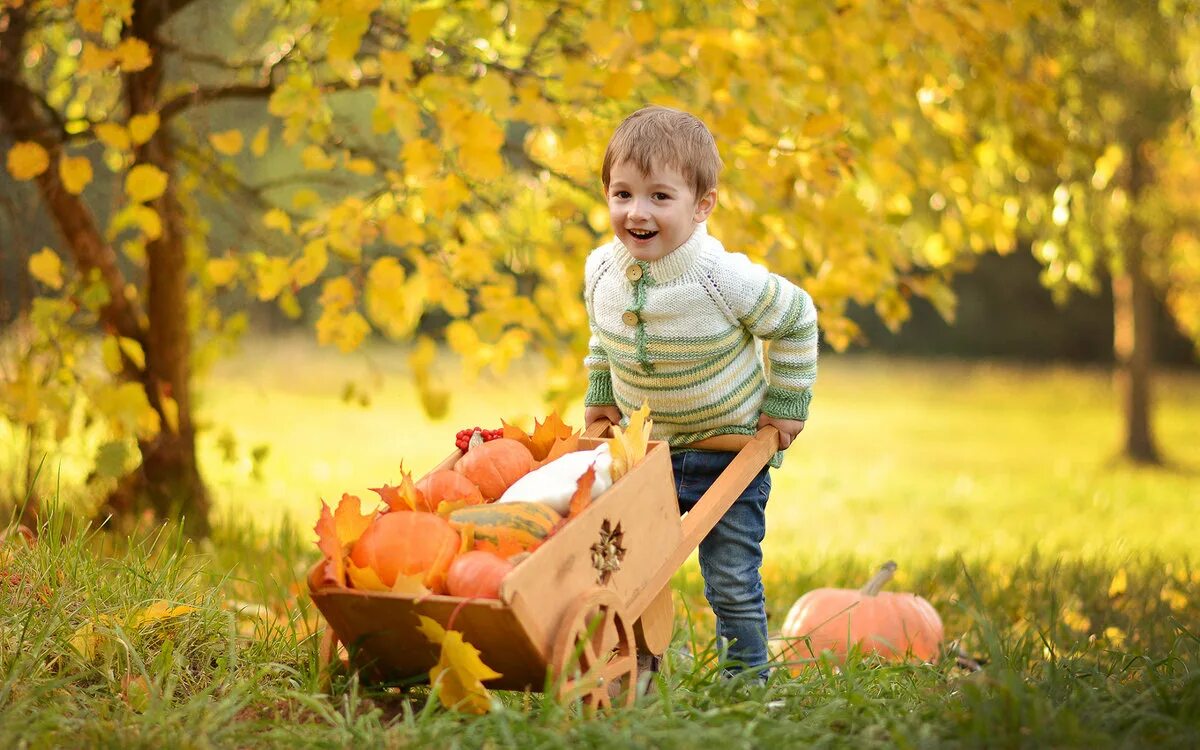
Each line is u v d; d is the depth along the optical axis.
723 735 3.09
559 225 7.09
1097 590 6.30
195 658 3.79
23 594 3.92
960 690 3.69
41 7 6.54
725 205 5.87
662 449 3.72
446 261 6.13
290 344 27.34
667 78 6.05
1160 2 9.94
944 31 5.89
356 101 8.72
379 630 3.29
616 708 3.43
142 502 6.93
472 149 5.28
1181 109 11.59
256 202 7.51
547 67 6.27
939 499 13.02
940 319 34.03
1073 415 24.55
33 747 3.01
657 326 3.95
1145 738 3.19
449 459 3.82
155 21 6.67
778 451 4.18
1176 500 13.40
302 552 6.42
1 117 6.71
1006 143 7.91
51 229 7.26
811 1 5.84
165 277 7.09
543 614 3.14
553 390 6.45
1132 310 18.33
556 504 3.48
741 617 4.11
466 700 3.22
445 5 6.00
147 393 7.05
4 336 6.66
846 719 3.43
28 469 6.08
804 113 5.98
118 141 5.50
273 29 7.46
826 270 6.30
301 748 3.08
